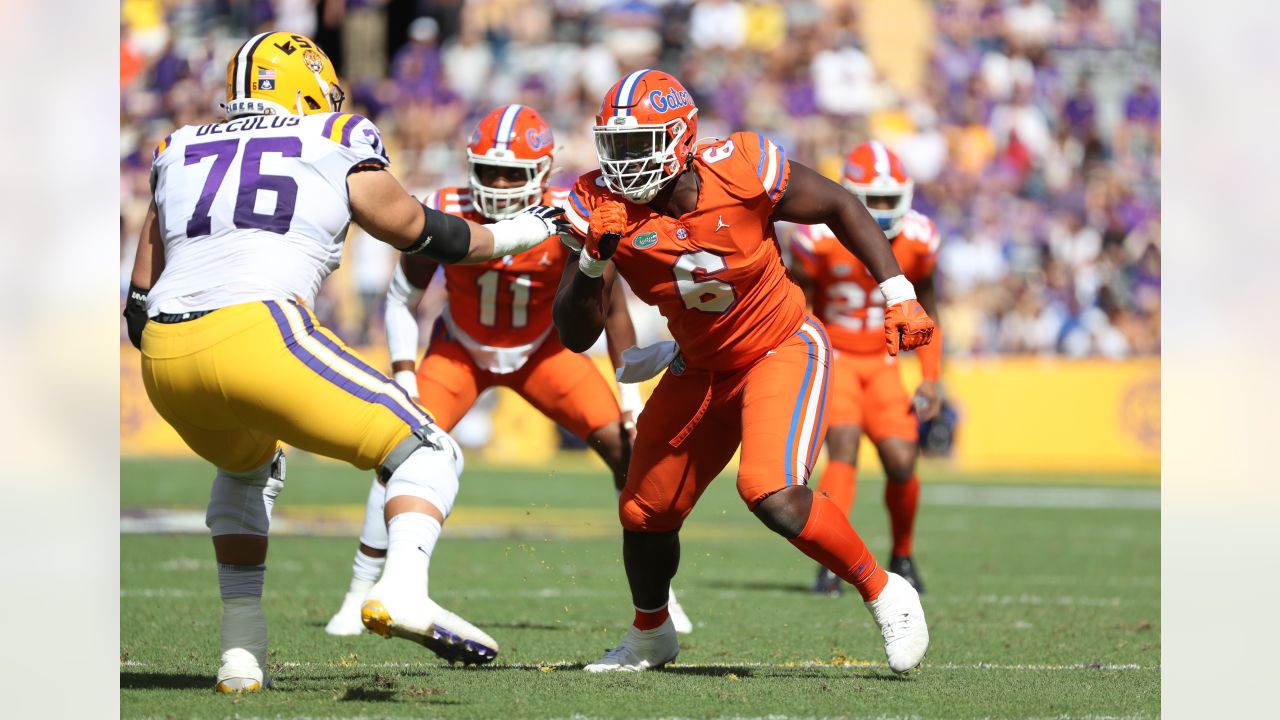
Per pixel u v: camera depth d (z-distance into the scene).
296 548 31.67
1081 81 75.94
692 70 75.25
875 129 73.81
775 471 14.62
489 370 21.50
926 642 15.50
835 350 25.09
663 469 15.66
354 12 74.25
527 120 20.27
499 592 25.22
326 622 20.78
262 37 13.88
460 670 15.97
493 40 74.44
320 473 54.09
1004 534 37.72
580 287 14.65
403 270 21.28
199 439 13.42
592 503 43.41
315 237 13.03
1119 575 29.11
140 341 13.70
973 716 13.24
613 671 16.03
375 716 12.54
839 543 14.92
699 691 14.45
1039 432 61.03
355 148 13.26
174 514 37.59
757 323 15.08
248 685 13.90
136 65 70.06
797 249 24.91
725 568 30.52
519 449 59.75
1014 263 68.62
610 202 14.17
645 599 16.25
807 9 76.62
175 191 13.07
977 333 66.44
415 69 73.06
